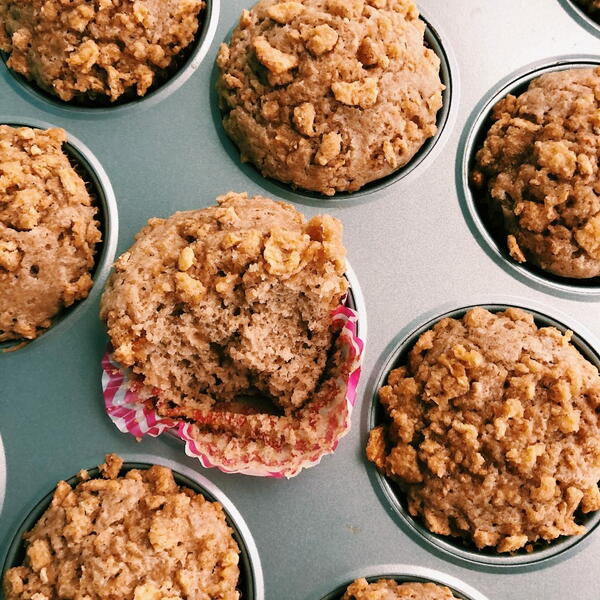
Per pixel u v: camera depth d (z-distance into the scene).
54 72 0.19
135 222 0.19
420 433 0.18
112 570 0.16
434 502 0.18
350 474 0.19
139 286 0.17
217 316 0.17
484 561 0.18
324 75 0.18
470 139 0.20
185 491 0.18
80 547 0.17
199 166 0.20
